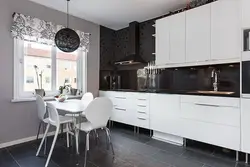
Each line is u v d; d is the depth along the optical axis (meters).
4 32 2.48
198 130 2.36
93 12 3.26
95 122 2.01
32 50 2.87
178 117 2.56
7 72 2.52
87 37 3.58
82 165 1.96
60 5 2.94
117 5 2.96
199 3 2.69
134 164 2.00
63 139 2.85
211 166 1.96
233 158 2.16
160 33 3.12
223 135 2.15
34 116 2.83
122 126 3.72
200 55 2.60
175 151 2.38
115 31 4.38
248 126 1.97
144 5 2.96
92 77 3.81
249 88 1.97
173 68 3.35
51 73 3.13
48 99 2.94
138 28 3.84
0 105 2.46
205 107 2.29
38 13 2.86
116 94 3.53
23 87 2.75
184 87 3.19
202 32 2.57
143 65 3.80
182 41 2.81
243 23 2.09
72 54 3.48
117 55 4.38
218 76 2.77
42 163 2.01
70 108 2.02
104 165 1.97
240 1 2.16
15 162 2.03
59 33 2.55
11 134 2.57
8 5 2.52
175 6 2.99
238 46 2.23
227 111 2.11
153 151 2.37
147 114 2.97
